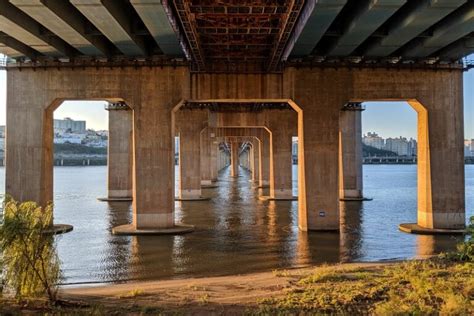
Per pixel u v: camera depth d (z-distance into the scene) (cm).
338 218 3512
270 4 2497
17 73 3531
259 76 3550
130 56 3441
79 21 2839
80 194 7294
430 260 2272
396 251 2791
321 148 3491
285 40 2900
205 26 2811
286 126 6134
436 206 3509
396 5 2341
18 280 1509
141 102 3472
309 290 1719
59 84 3497
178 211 4966
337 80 3472
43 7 2364
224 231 3575
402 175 17212
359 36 2903
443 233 3403
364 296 1586
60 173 17300
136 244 3034
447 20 2786
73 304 1577
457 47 3231
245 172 18938
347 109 6256
